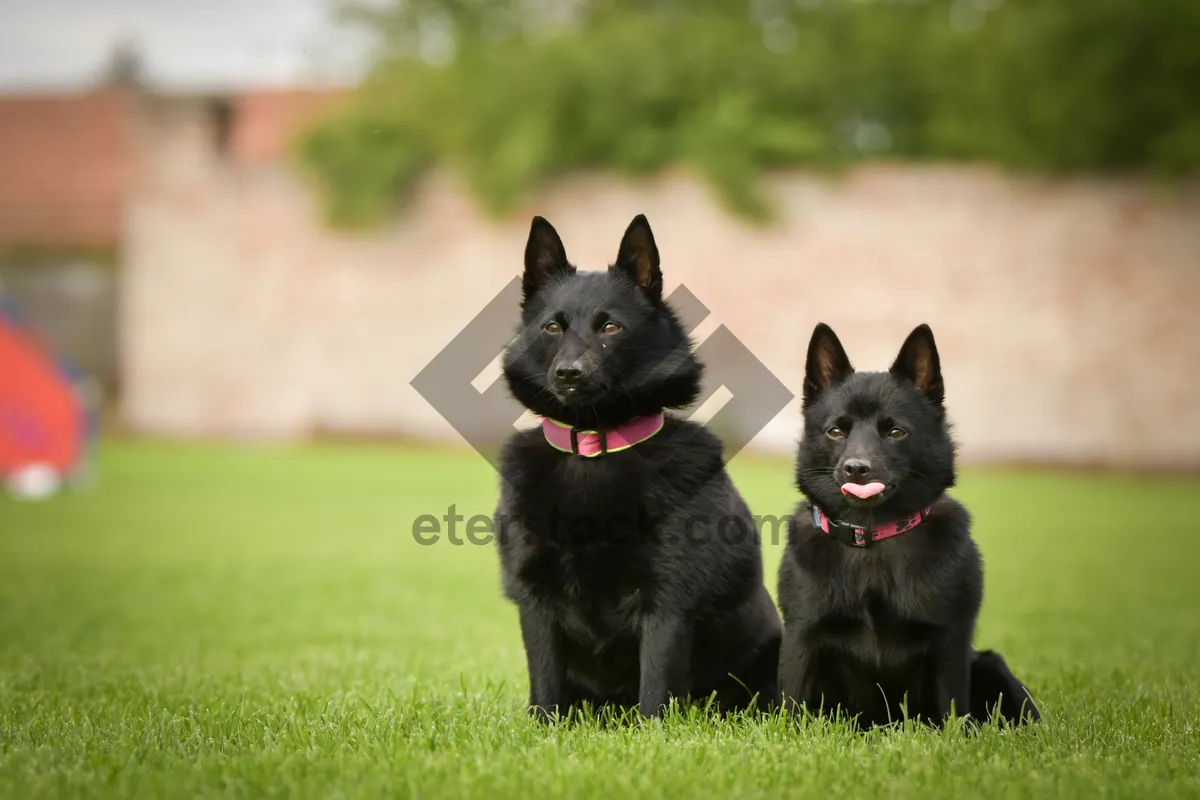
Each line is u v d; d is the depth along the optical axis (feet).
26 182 118.01
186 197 87.81
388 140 84.07
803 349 79.77
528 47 84.07
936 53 85.15
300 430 86.99
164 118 87.76
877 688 16.20
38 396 60.39
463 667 20.83
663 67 81.35
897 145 89.20
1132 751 13.97
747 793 12.07
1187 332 74.38
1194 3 71.92
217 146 90.79
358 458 77.15
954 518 16.02
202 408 88.38
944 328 77.77
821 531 16.20
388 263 85.35
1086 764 13.14
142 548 41.29
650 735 14.25
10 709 16.62
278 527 47.03
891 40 87.40
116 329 111.55
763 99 83.10
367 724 15.08
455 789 12.05
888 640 15.69
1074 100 73.56
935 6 88.89
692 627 15.99
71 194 116.88
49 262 112.78
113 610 29.37
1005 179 76.48
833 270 79.20
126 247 89.25
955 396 77.66
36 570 36.17
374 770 12.71
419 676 19.66
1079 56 74.02
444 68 86.22
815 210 79.25
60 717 15.87
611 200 82.43
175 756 13.38
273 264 86.94
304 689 18.54
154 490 59.52
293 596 31.89
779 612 17.53
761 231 79.97
